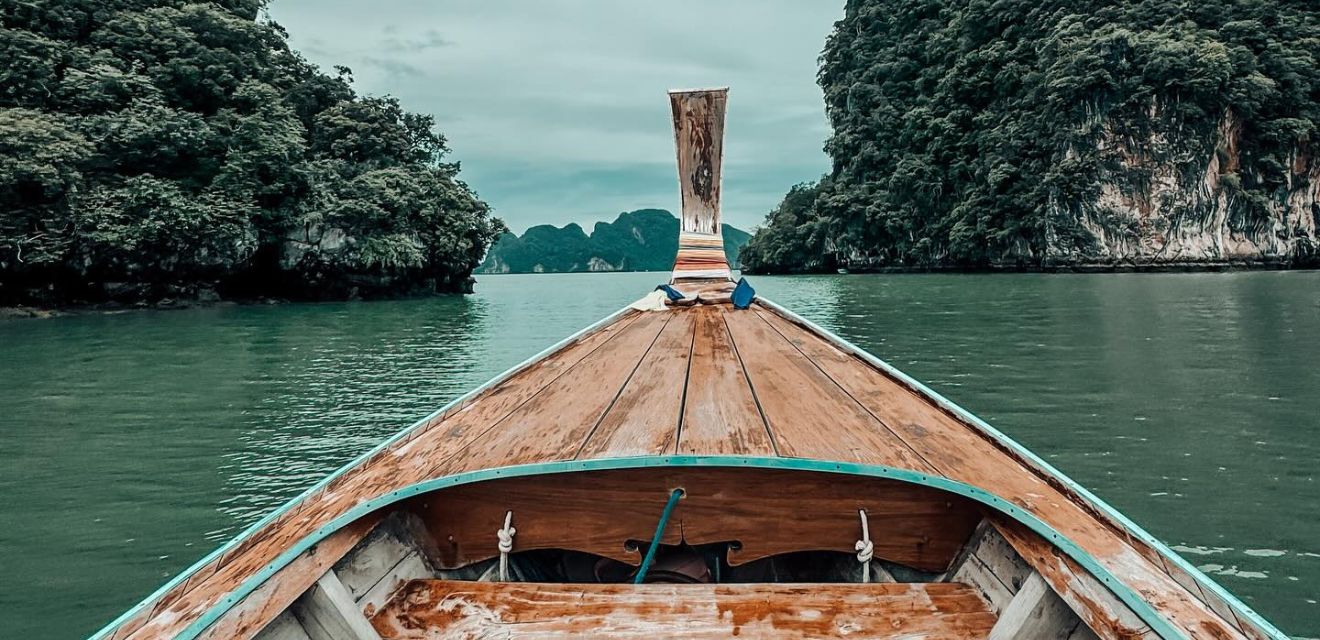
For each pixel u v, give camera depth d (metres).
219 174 28.02
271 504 5.50
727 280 5.22
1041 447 6.33
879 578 2.01
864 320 17.73
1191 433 6.66
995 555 1.79
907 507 1.96
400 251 32.34
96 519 5.21
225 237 27.08
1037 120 47.84
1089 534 1.62
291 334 18.16
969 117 55.25
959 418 2.33
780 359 3.11
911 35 65.00
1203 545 4.34
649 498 2.01
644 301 4.55
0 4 25.66
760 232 80.12
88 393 10.06
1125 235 43.66
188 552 4.66
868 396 2.56
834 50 74.31
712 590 1.80
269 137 28.69
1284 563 4.08
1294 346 11.57
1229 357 10.74
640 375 2.86
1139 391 8.52
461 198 38.38
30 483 6.01
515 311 27.19
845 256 65.44
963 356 11.44
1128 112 42.50
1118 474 5.61
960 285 34.44
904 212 57.84
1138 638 1.29
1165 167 42.12
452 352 14.45
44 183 22.67
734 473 1.98
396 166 37.50
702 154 5.25
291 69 38.22
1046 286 30.61
